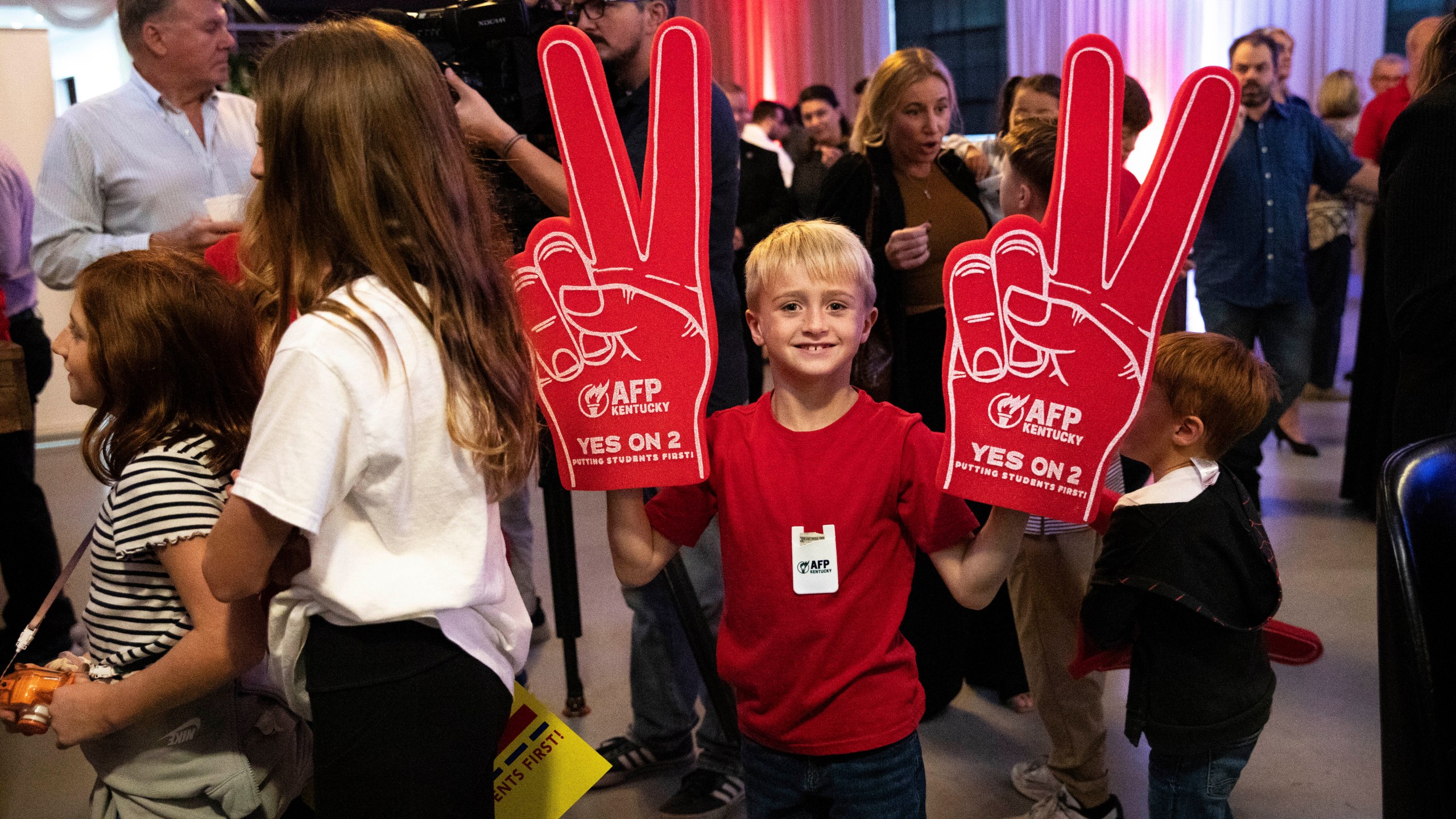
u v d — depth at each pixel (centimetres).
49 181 212
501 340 100
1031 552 163
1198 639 132
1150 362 98
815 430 116
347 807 95
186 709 116
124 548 109
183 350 112
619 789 194
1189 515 130
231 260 154
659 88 102
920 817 120
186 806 118
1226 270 304
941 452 103
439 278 95
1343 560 287
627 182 104
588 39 102
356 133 92
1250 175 297
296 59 94
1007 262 99
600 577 304
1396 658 77
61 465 454
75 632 264
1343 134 542
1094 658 140
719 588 192
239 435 115
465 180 101
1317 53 764
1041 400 100
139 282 112
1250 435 300
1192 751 134
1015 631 218
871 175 208
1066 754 168
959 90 859
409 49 97
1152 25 788
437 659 96
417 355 92
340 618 94
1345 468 334
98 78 544
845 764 115
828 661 113
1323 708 210
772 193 376
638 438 108
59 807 194
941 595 212
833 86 868
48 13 515
